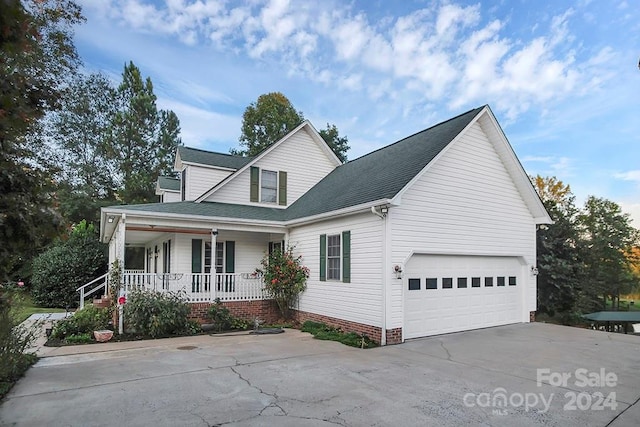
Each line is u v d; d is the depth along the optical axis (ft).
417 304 32.94
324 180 54.08
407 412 15.87
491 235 38.37
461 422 14.93
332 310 36.01
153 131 109.19
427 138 40.19
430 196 33.60
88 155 104.53
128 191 94.89
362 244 32.76
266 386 19.19
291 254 42.50
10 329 20.02
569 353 26.86
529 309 41.37
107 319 34.14
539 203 40.81
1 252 9.72
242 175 50.24
